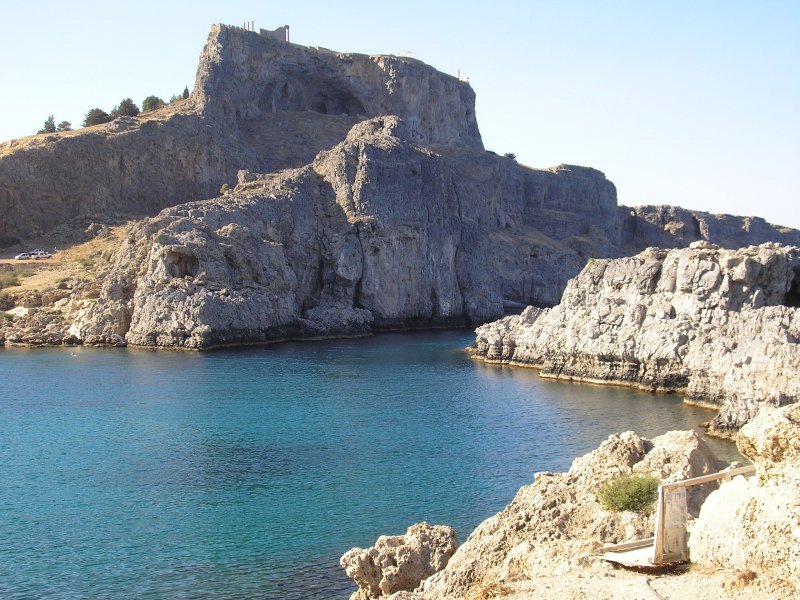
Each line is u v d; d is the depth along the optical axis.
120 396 79.69
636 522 25.06
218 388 84.88
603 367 90.50
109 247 151.50
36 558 39.09
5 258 164.00
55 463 55.34
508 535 26.19
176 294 120.12
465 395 82.31
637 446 28.78
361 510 45.22
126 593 35.22
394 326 164.38
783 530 19.41
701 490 26.44
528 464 54.66
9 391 82.44
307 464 54.75
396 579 28.45
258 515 44.59
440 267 175.88
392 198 168.38
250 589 35.38
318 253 159.25
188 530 42.50
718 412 69.12
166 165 194.12
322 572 37.03
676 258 88.44
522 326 110.06
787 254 86.31
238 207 144.75
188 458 56.34
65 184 182.50
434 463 54.91
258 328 126.75
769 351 63.00
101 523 43.69
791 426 19.89
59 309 130.88
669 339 84.25
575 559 22.94
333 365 104.50
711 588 19.80
